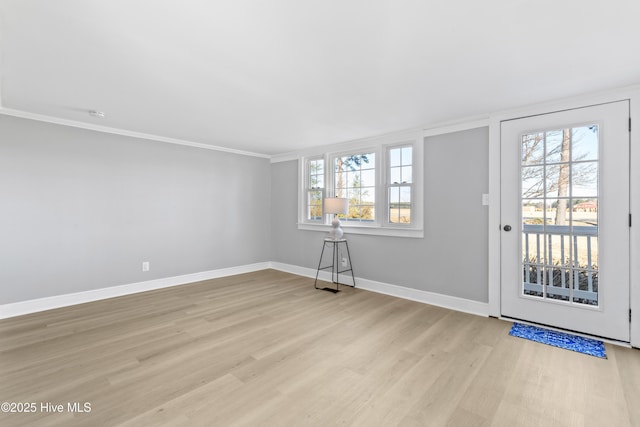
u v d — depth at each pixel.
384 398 1.81
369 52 1.90
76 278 3.54
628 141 2.46
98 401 1.76
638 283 2.43
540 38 1.74
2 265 3.08
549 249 2.85
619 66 2.08
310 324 2.95
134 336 2.65
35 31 1.67
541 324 2.87
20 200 3.18
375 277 4.13
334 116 3.22
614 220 2.52
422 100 2.74
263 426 1.57
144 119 3.39
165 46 1.84
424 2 1.42
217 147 4.86
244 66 2.10
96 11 1.49
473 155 3.28
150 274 4.15
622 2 1.41
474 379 2.01
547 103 2.79
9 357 2.26
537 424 1.59
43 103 2.88
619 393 1.86
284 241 5.44
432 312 3.31
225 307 3.44
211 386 1.92
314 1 1.42
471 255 3.30
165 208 4.30
